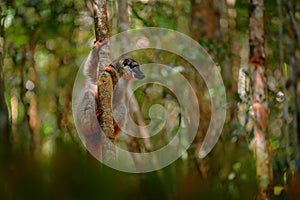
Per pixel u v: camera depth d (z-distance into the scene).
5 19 13.80
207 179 7.98
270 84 13.48
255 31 8.99
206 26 13.59
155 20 13.78
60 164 6.39
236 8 13.93
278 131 12.52
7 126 8.65
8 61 14.89
